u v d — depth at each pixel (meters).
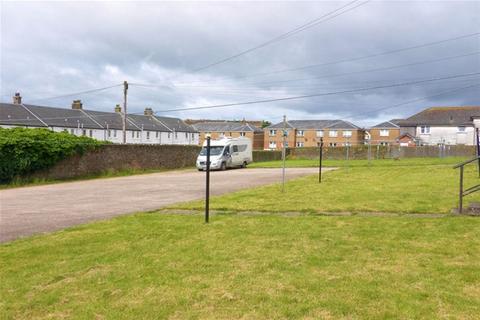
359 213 10.77
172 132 87.00
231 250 7.16
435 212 10.52
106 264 6.52
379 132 85.38
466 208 10.72
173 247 7.45
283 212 11.20
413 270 5.88
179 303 4.93
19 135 24.34
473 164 29.02
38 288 5.54
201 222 9.81
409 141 67.31
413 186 16.61
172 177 27.03
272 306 4.77
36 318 4.62
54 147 25.83
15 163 23.70
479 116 65.44
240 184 20.50
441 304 4.70
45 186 22.48
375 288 5.22
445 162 35.31
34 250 7.48
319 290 5.21
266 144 91.69
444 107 72.50
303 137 87.94
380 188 16.20
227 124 99.25
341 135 85.38
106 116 75.50
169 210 12.09
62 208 13.38
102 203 14.44
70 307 4.90
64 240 8.23
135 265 6.41
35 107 65.06
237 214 11.01
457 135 68.00
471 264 6.07
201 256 6.82
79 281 5.76
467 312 4.49
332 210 11.26
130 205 13.74
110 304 4.94
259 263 6.38
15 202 15.25
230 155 34.59
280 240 7.80
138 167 33.81
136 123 79.75
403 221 9.33
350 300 4.88
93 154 29.44
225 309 4.73
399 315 4.45
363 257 6.55
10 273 6.19
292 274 5.83
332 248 7.14
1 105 60.69
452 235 7.82
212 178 24.98
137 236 8.41
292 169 32.12
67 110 70.25
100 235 8.60
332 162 42.91
